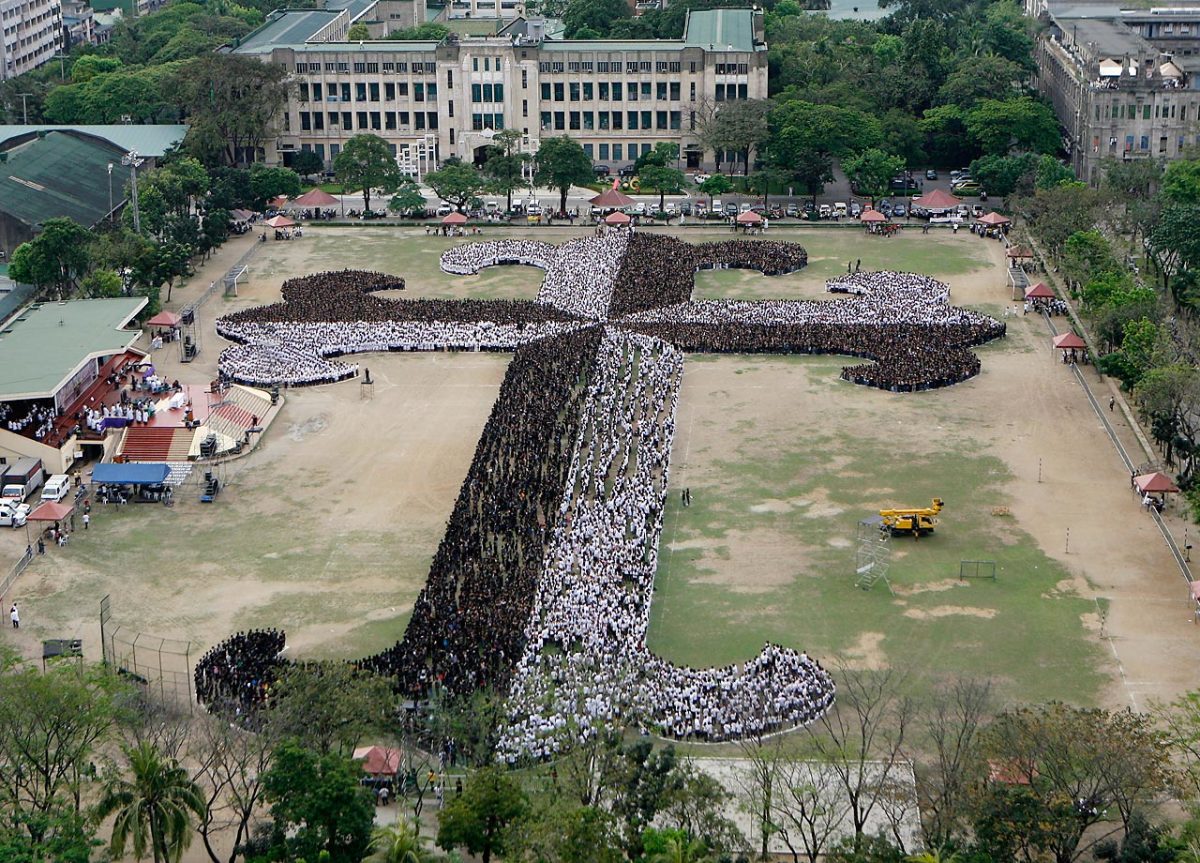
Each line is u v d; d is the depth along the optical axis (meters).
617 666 187.50
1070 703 183.62
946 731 174.88
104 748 177.62
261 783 155.50
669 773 157.50
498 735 173.62
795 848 158.50
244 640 197.50
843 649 197.88
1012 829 147.00
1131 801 152.62
